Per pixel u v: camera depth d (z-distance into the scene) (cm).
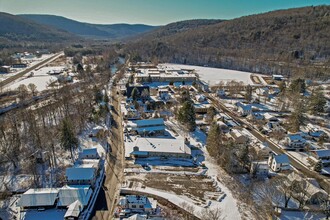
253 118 9806
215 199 5291
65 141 6544
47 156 6594
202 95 12162
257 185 5750
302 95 11812
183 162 6812
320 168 6378
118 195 5400
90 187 5469
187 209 4916
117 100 11900
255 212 4912
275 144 7931
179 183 5853
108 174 6181
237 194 5469
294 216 4647
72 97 11000
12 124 7825
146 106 10881
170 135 8456
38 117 8862
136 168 6456
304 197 5016
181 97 11700
